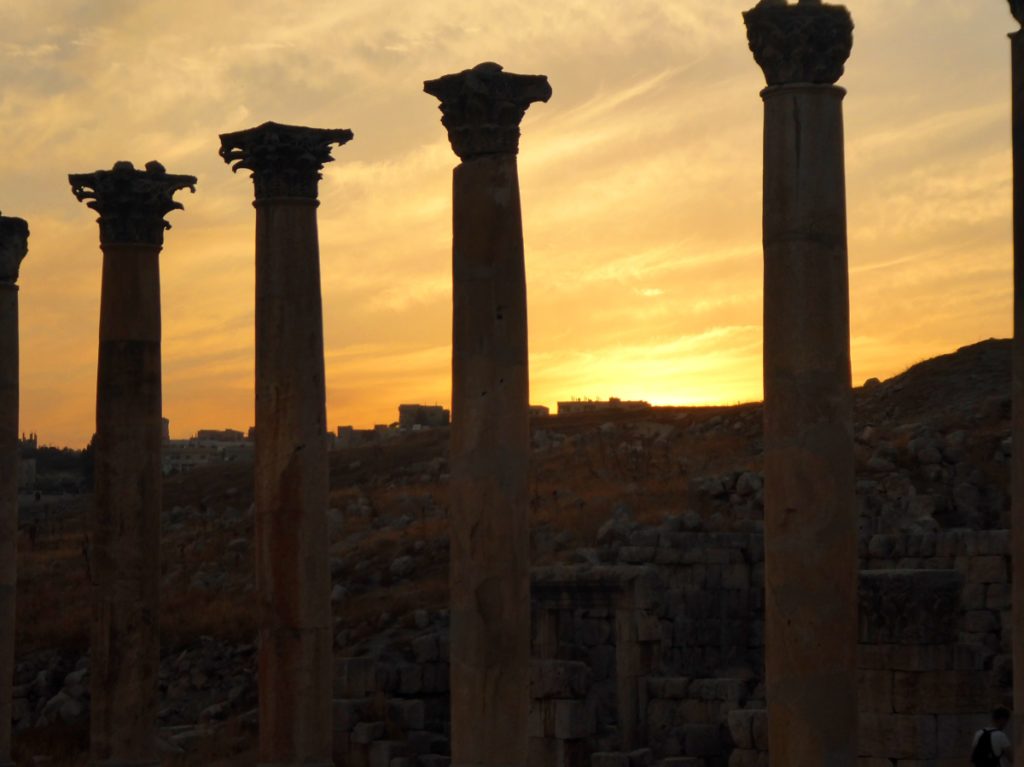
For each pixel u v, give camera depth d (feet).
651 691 146.61
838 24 73.67
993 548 156.04
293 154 99.86
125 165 111.04
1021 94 62.34
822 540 72.13
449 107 84.02
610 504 193.88
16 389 116.98
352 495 244.83
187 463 558.56
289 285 99.40
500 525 81.56
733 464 216.74
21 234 117.39
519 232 83.66
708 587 160.15
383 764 139.13
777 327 73.05
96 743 109.40
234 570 209.56
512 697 81.41
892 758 109.50
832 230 73.31
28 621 198.49
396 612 169.68
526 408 82.89
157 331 111.55
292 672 97.45
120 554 109.60
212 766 143.95
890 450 191.62
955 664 109.40
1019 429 61.72
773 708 72.38
